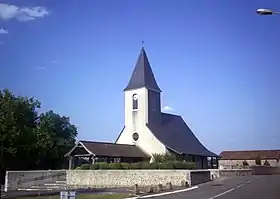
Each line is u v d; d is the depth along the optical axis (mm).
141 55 60500
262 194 25453
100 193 30469
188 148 60000
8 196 28422
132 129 58062
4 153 54781
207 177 43000
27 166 59562
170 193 29391
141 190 32594
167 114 64750
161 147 54438
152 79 59875
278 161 107188
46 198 26578
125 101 59719
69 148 68125
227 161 110938
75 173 44938
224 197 23938
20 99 60219
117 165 43875
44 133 61062
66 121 71938
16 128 56188
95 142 51562
